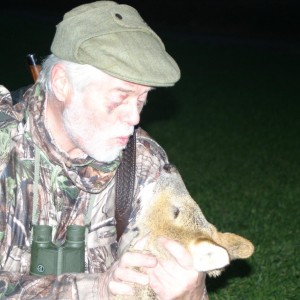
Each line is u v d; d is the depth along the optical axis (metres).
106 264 1.66
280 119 7.34
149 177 1.64
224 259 1.44
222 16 14.56
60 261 1.60
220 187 4.79
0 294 1.56
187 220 1.55
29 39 11.57
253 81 9.45
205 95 8.27
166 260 1.50
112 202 1.64
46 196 1.60
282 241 3.71
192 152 5.83
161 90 8.16
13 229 1.60
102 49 1.50
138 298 1.53
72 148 1.60
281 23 14.30
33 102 1.59
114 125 1.53
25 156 1.58
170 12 14.64
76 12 1.59
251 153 5.89
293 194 4.68
